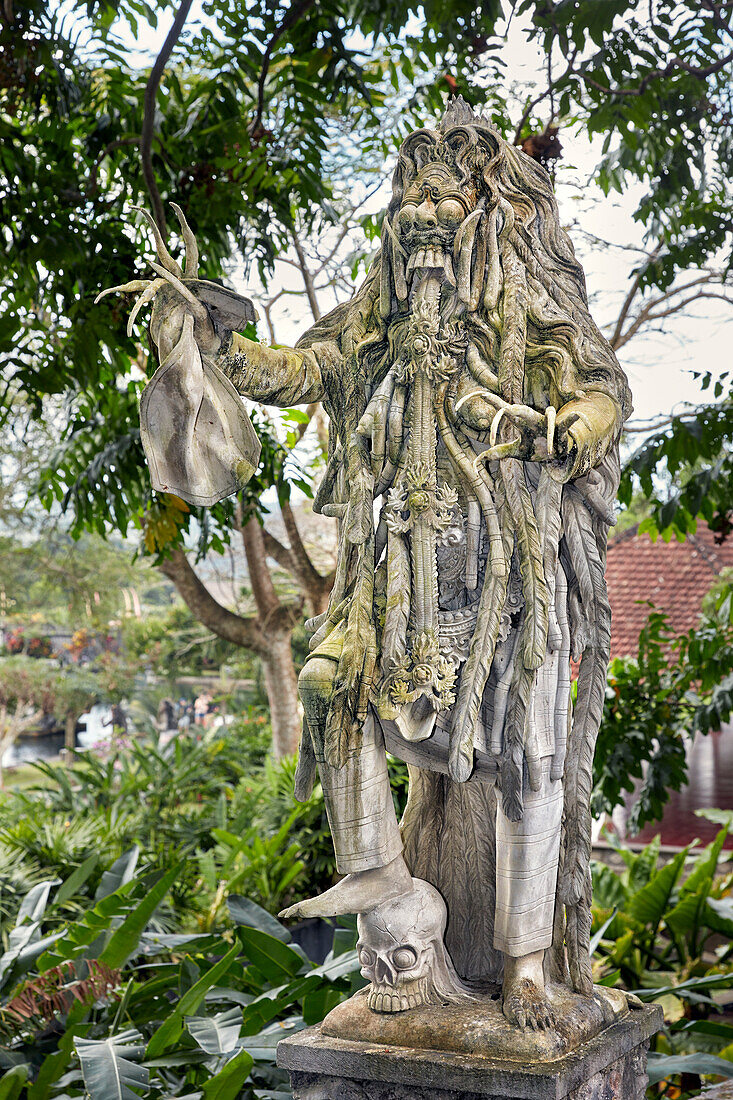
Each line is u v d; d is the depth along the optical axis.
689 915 5.32
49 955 3.44
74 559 14.18
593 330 1.97
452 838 2.07
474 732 1.76
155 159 4.40
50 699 16.88
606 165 4.84
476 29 3.88
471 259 1.89
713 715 4.95
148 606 19.78
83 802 8.03
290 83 4.35
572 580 1.92
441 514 1.83
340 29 3.89
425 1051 1.73
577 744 1.94
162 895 3.27
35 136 4.34
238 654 14.47
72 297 4.29
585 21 3.75
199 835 7.38
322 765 1.83
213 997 3.16
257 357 1.89
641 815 5.07
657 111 4.29
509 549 1.83
